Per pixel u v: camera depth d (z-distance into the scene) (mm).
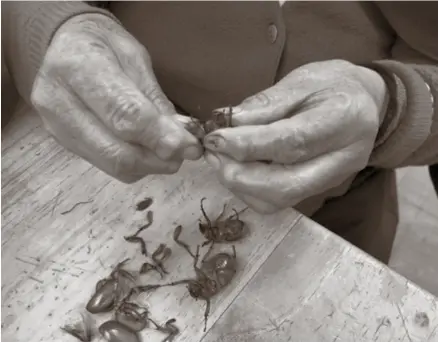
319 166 505
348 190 709
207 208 557
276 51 623
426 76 578
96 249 535
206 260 532
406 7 637
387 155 573
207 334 505
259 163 500
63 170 569
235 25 607
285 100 510
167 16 609
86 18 528
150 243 539
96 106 486
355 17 662
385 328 511
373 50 676
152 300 516
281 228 549
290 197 507
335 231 720
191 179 571
